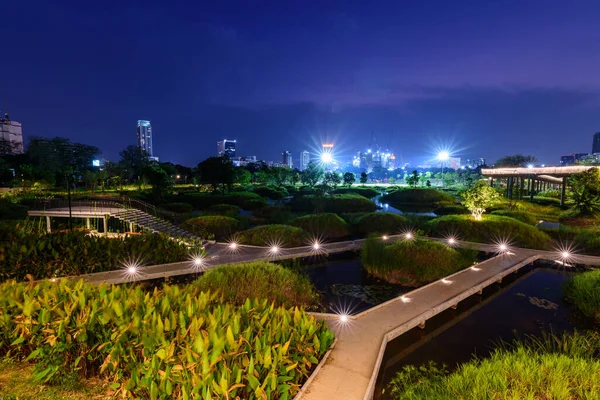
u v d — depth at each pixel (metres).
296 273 11.56
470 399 4.96
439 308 9.09
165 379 4.20
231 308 6.12
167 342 4.56
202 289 9.48
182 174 85.06
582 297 9.88
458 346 8.09
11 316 5.50
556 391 4.88
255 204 38.59
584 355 7.12
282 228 18.23
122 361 4.80
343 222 22.50
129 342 4.79
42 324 5.21
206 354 4.10
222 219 22.39
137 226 18.91
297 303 9.86
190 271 12.36
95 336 5.17
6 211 24.67
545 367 5.64
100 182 53.50
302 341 5.66
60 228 17.47
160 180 42.81
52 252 11.12
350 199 39.66
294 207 39.78
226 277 10.05
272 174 75.75
